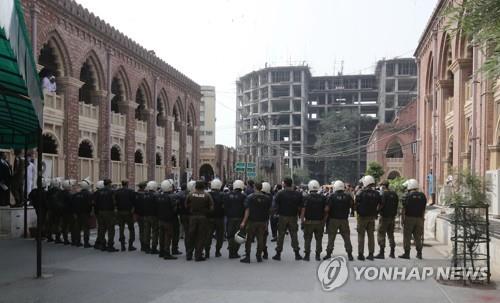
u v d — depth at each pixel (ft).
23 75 19.04
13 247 44.11
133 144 86.89
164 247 38.17
